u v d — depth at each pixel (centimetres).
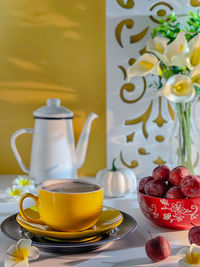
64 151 90
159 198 59
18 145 103
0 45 100
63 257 50
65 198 52
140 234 59
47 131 89
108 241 51
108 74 97
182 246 54
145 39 95
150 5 94
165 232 60
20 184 85
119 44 96
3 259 50
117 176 83
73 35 99
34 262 48
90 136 102
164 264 48
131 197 84
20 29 100
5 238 57
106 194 84
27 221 56
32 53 100
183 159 80
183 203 58
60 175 89
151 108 97
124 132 98
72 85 101
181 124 80
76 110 101
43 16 99
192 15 89
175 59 71
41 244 49
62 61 100
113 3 95
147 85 96
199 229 52
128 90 97
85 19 98
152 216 61
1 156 104
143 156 99
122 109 98
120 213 60
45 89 101
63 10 98
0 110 102
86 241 52
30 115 102
